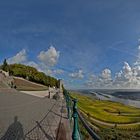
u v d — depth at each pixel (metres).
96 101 188.38
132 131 84.94
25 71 146.12
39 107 25.20
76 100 6.88
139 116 132.00
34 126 13.30
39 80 138.88
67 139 9.51
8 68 143.50
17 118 16.12
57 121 14.85
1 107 22.91
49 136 10.82
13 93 61.62
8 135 10.87
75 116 6.50
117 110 154.62
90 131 3.97
